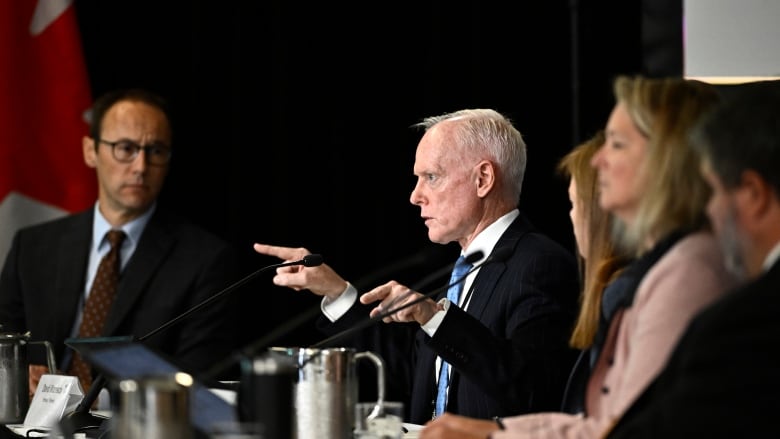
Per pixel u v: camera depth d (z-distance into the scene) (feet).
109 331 25.93
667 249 12.59
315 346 15.51
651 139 12.55
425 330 17.87
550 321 18.90
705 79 23.04
